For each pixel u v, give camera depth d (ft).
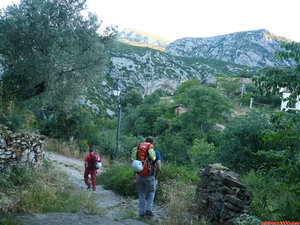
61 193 19.62
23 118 25.81
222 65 595.06
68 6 35.37
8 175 17.46
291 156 12.89
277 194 15.92
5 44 32.60
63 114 57.06
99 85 39.47
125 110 230.07
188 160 47.83
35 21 32.60
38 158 24.18
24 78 33.27
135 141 59.98
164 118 151.94
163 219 16.05
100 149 57.26
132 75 421.59
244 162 32.99
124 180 24.40
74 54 33.55
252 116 33.91
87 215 15.46
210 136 119.85
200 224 14.80
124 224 14.47
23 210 14.35
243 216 12.86
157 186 22.21
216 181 16.75
